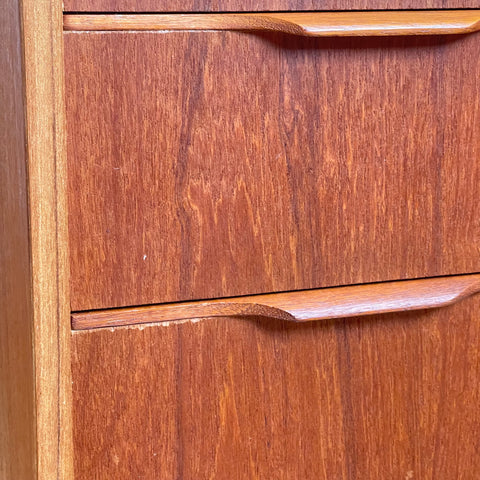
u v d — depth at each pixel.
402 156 0.65
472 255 0.69
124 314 0.60
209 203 0.61
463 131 0.67
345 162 0.64
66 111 0.57
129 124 0.58
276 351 0.65
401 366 0.68
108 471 0.62
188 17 0.59
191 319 0.62
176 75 0.59
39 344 0.58
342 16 0.61
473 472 0.72
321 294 0.65
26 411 0.63
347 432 0.68
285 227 0.63
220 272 0.62
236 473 0.65
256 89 0.61
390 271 0.67
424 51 0.64
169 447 0.63
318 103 0.63
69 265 0.58
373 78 0.64
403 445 0.69
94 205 0.58
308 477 0.67
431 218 0.67
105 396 0.61
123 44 0.57
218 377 0.64
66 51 0.56
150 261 0.61
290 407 0.66
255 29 0.60
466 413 0.71
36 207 0.56
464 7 0.65
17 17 0.56
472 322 0.70
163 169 0.60
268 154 0.62
